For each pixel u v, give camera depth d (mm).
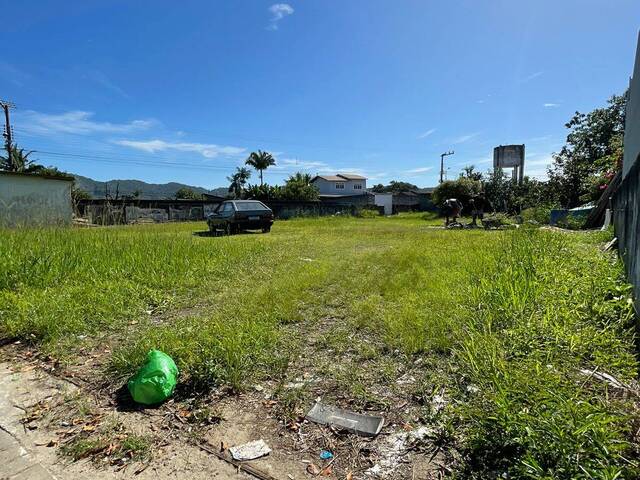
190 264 5449
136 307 3660
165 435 1747
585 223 12289
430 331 2713
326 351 2600
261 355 2475
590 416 1302
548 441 1273
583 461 1207
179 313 3586
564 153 25188
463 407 1675
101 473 1508
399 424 1772
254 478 1466
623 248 4164
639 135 2959
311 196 41750
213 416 1875
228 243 7738
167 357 2164
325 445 1651
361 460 1548
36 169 31016
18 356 2668
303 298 3873
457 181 27781
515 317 2604
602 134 24297
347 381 2164
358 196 43906
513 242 5906
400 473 1461
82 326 3098
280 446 1654
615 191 5852
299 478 1458
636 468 1227
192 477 1475
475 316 2764
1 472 1521
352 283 4449
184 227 15789
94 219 12695
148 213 22812
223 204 13211
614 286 3129
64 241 6031
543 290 3129
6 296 3713
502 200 23953
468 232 11719
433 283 4121
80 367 2475
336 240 9617
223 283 4699
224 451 1627
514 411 1417
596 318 2648
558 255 4992
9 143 26469
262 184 43781
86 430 1790
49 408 1995
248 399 2031
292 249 7727
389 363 2363
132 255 5492
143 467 1535
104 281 4402
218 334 2668
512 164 24938
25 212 13508
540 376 1617
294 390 2084
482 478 1368
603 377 1807
